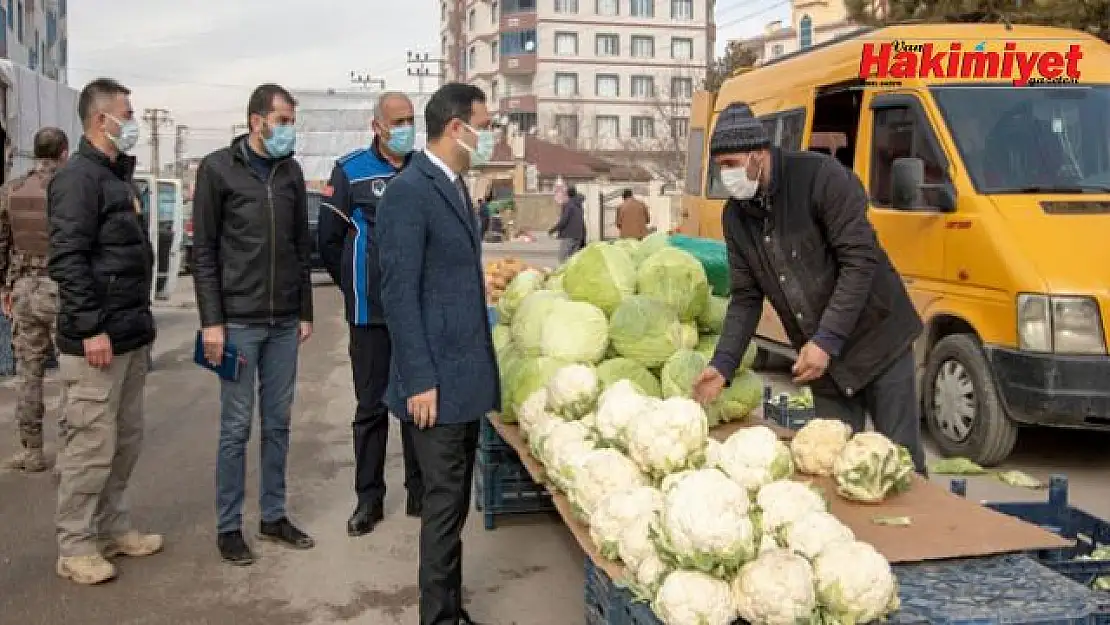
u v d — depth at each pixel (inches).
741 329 188.7
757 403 207.8
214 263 205.6
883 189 323.3
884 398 188.1
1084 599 118.6
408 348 155.3
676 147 2284.7
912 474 167.3
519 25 3307.1
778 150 177.0
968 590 122.0
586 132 3289.9
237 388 209.5
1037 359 258.1
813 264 179.5
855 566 113.7
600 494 149.6
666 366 206.4
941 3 499.8
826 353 170.9
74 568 201.0
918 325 189.8
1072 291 256.7
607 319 221.1
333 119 937.5
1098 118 299.0
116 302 194.9
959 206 285.9
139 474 279.3
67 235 186.2
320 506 252.8
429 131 162.4
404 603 193.9
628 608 130.7
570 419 187.0
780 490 135.5
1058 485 169.3
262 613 189.2
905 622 113.9
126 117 195.6
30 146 450.6
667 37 3344.0
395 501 256.8
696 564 117.4
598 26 3297.2
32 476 276.5
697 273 224.7
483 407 161.9
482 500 243.1
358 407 231.0
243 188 205.3
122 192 195.9
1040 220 270.8
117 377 198.1
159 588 200.1
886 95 319.9
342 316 658.8
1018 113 299.4
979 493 262.2
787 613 111.0
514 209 1873.8
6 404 370.0
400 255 155.1
